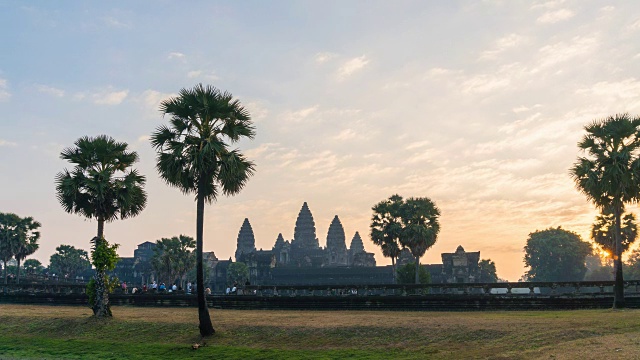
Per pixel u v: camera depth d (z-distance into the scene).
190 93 32.41
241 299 44.53
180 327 32.94
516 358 22.27
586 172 37.91
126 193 38.84
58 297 52.03
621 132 37.19
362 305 41.62
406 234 69.31
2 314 41.03
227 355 27.41
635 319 28.33
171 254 104.69
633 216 70.75
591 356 21.06
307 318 34.84
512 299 38.72
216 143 31.48
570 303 38.31
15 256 95.00
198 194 31.52
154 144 32.78
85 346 31.30
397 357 24.89
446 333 27.42
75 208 38.75
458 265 139.62
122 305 48.00
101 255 37.56
